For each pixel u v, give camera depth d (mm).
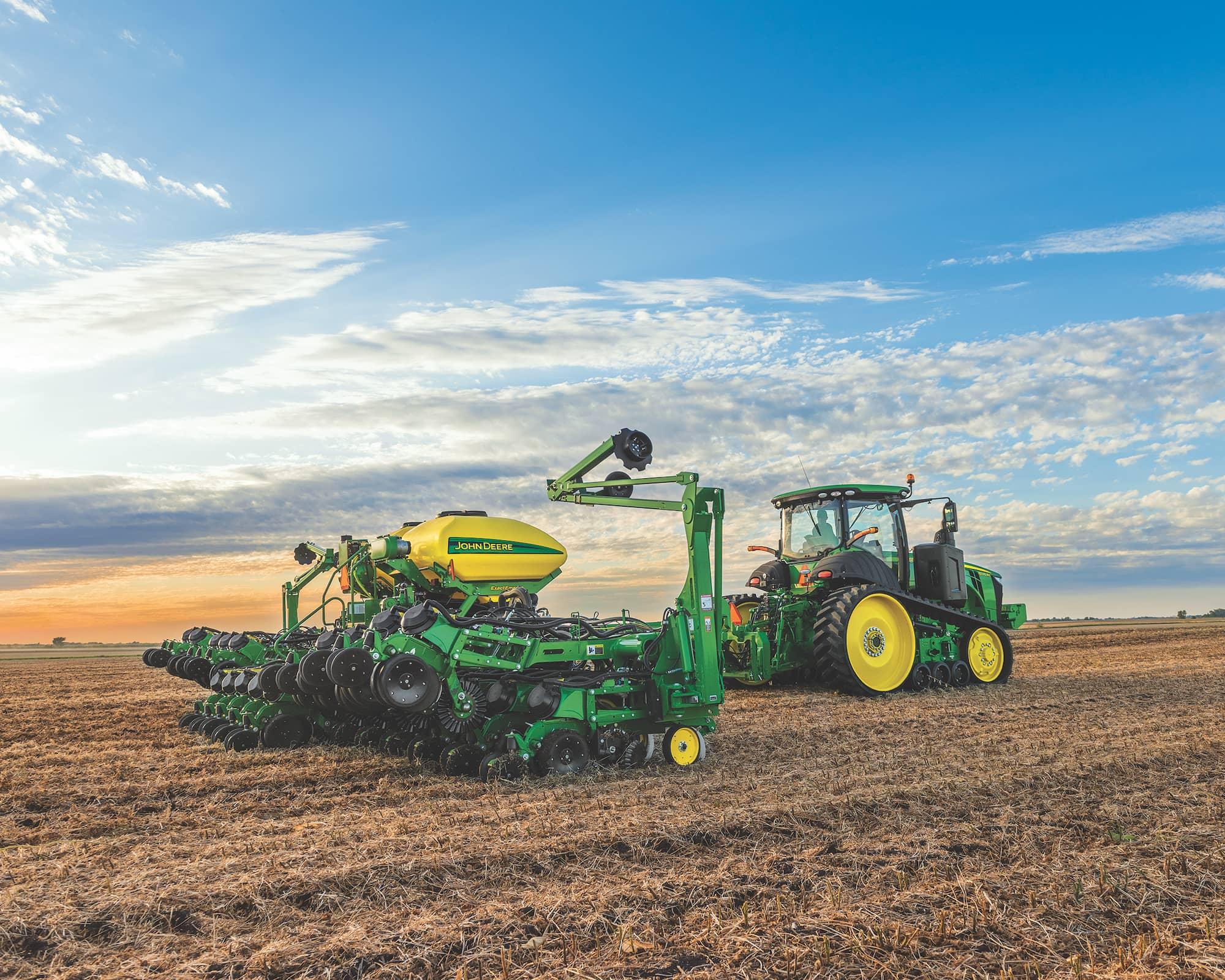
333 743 9625
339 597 11953
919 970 3650
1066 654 22000
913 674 13688
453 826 5777
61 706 14234
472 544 11055
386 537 11102
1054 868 4773
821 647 13102
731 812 5859
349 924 4105
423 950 3793
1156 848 5133
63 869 5039
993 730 9656
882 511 14695
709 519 8438
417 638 7492
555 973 3625
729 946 3830
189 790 7523
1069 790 6590
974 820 5727
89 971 3691
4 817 6738
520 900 4375
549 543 11641
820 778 7094
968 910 4207
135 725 11797
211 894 4438
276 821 6199
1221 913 4234
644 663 8273
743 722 10680
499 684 7859
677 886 4496
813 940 3861
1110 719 10305
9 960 3812
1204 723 9852
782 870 4766
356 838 5512
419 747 8242
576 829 5543
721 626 8438
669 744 7969
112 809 6891
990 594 15688
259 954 3779
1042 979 3588
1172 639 27234
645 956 3764
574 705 7785
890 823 5664
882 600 13609
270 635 11547
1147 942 3883
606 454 9008
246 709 9898
